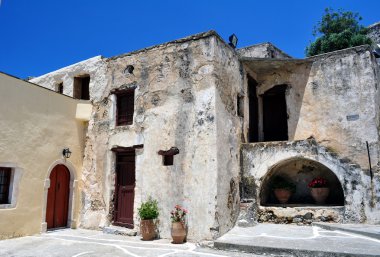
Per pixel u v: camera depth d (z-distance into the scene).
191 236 8.22
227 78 9.46
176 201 8.68
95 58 11.66
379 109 9.91
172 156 9.04
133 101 10.41
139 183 9.48
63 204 10.66
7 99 8.90
